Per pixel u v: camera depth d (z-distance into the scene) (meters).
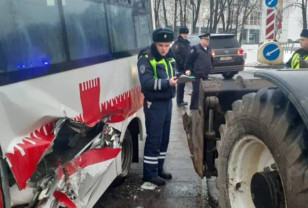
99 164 3.21
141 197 4.34
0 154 2.05
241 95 3.71
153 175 4.62
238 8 34.88
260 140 2.65
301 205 2.21
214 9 34.59
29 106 2.33
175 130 7.51
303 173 2.19
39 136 2.42
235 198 3.09
